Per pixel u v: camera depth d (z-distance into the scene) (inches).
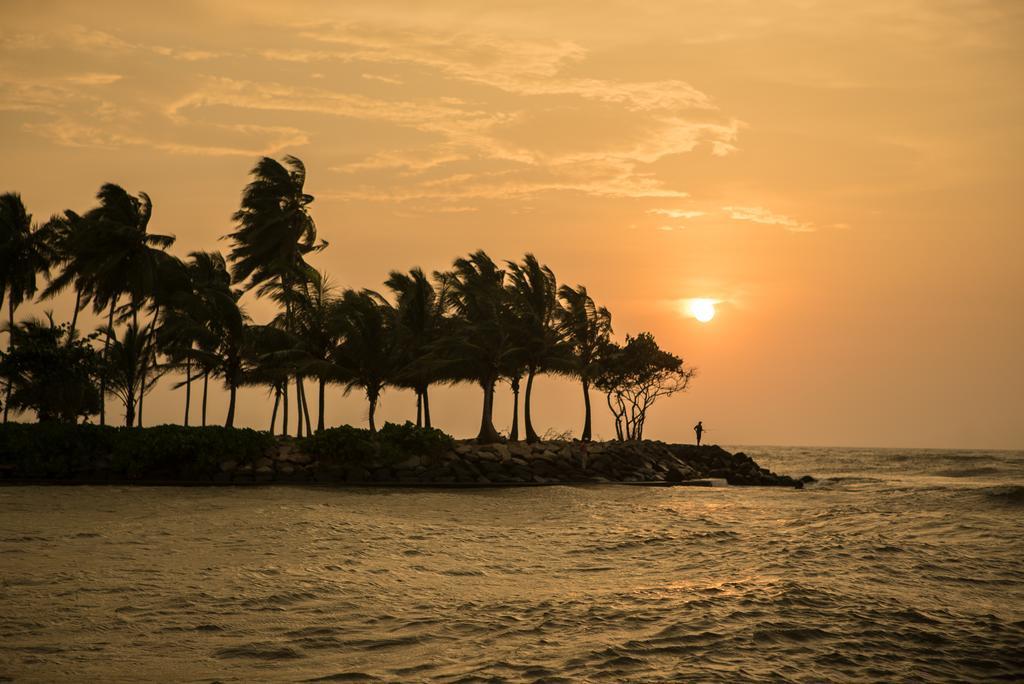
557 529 1052.5
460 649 453.7
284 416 2400.3
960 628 517.3
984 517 1279.5
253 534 887.1
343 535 903.7
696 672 418.3
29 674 396.5
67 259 2165.4
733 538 973.8
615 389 3171.8
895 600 598.2
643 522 1163.3
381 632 487.8
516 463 2059.5
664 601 584.1
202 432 1809.8
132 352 2114.9
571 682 399.5
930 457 5241.1
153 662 420.5
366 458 1893.5
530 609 554.6
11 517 1026.7
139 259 2110.0
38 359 1930.4
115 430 1811.0
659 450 2566.4
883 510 1421.0
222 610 530.6
